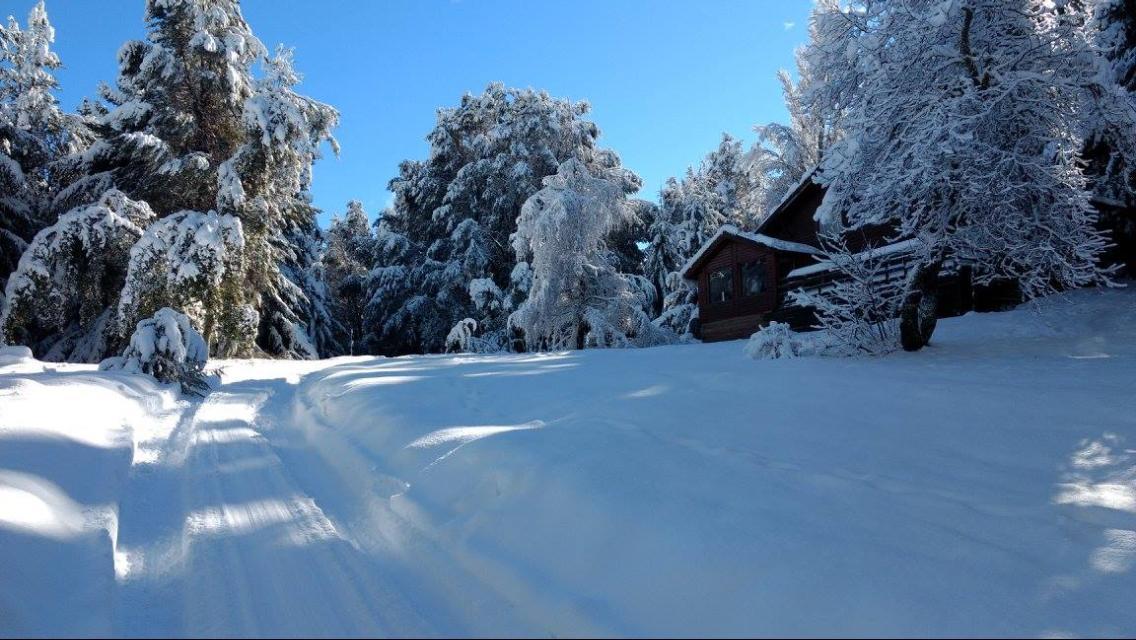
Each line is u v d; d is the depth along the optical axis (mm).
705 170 41188
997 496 3273
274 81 23312
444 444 4895
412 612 2816
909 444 4160
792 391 5867
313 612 2809
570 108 34562
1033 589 2420
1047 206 7625
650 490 3426
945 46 7312
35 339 19562
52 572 2879
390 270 33094
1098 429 4098
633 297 20719
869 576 2520
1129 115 8266
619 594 2664
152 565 3342
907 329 7805
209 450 5828
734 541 2830
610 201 20266
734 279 19859
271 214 20547
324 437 6230
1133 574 2482
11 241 19188
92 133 23703
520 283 25047
